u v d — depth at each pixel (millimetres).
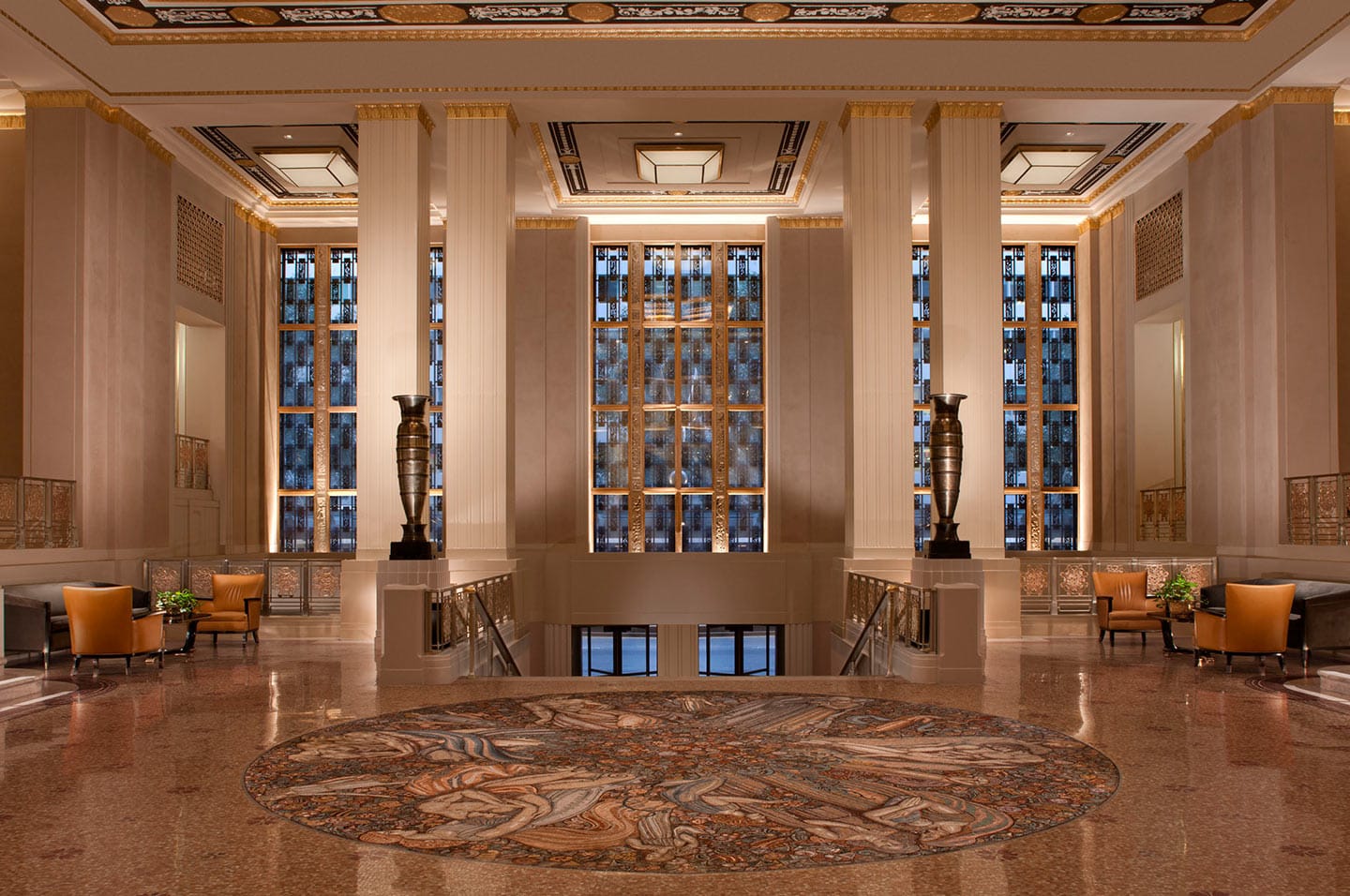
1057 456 19750
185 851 4727
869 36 13047
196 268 16703
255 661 11281
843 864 4555
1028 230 19625
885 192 13906
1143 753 6711
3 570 11742
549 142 16125
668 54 13359
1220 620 10328
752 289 19953
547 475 19281
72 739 7184
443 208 18859
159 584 14422
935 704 8539
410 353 13734
